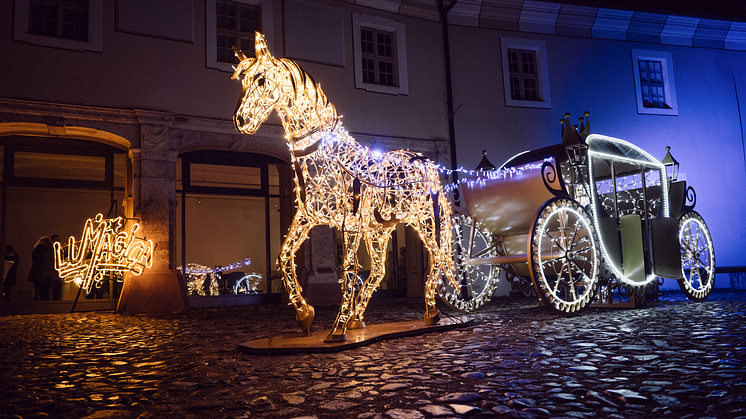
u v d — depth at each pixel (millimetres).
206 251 12891
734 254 14742
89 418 2592
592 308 7719
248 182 12414
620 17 14680
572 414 2361
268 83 4254
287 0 11711
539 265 6426
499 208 7457
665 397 2574
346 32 12344
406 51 12883
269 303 12031
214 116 10812
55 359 4387
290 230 4918
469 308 7844
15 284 10641
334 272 11445
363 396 2820
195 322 7621
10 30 9359
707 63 15586
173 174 10336
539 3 13852
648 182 9000
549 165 6660
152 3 10500
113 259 9734
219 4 11398
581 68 14336
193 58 10773
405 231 13102
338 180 4793
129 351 4809
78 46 9797
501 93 13586
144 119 10094
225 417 2508
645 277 7383
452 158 12859
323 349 4262
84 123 9727
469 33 13523
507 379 3086
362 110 12195
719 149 15211
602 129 14250
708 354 3607
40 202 11469
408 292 12938
